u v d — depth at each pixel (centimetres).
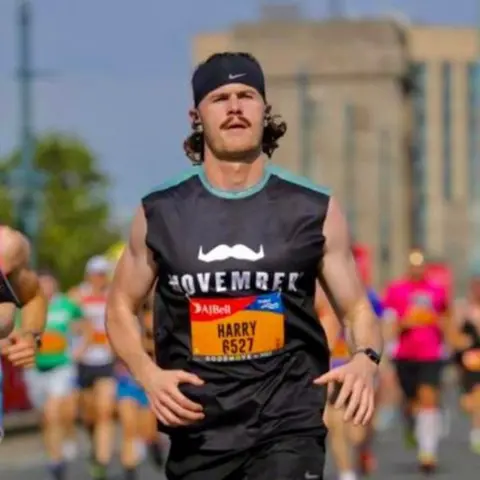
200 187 1413
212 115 1405
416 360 3753
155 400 1381
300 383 1405
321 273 1416
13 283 1720
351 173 15562
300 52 16138
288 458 1386
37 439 4925
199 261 1393
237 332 1393
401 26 17062
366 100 16238
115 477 3634
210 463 1404
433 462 3662
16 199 7738
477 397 4359
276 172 1420
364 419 1359
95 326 3466
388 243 16300
